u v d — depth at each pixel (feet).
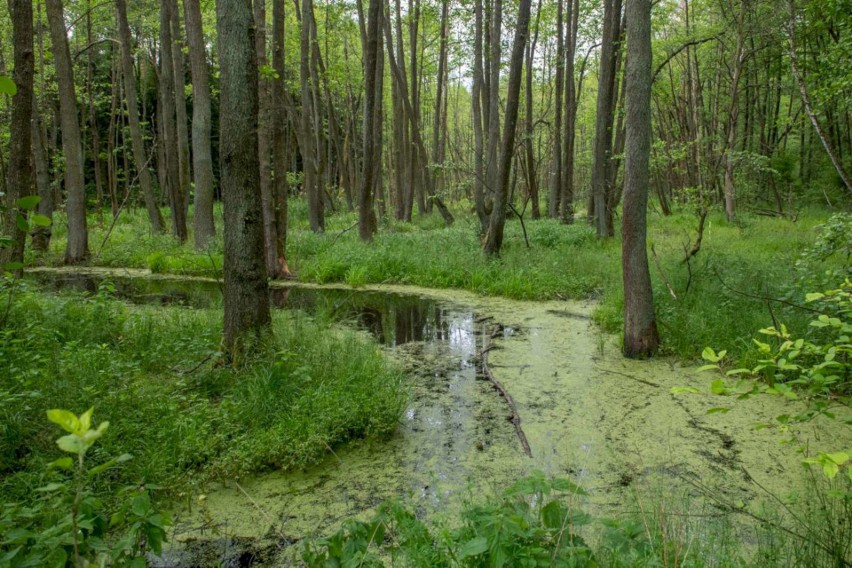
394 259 40.65
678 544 8.55
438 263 39.96
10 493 11.09
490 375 20.20
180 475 12.84
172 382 17.08
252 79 17.46
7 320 19.49
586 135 116.26
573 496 12.15
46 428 13.23
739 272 27.86
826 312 18.61
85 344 20.01
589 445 14.83
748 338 20.35
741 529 10.82
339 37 86.48
